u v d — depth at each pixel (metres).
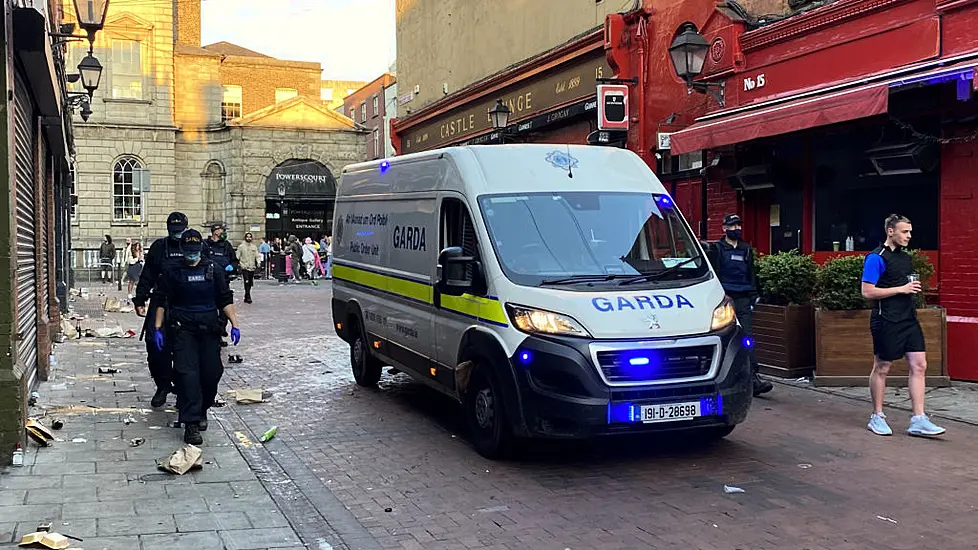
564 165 7.54
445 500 5.77
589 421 5.98
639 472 6.34
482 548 4.88
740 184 13.05
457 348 7.21
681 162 15.00
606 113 15.52
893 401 8.69
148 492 5.74
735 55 12.96
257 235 45.44
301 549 4.76
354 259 10.18
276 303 22.97
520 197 7.16
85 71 16.08
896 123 10.41
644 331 6.20
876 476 6.16
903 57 10.33
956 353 9.73
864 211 11.39
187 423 7.11
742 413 6.43
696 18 13.98
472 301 6.96
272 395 9.59
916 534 4.98
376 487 6.10
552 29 18.81
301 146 46.22
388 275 8.97
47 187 13.55
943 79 8.87
